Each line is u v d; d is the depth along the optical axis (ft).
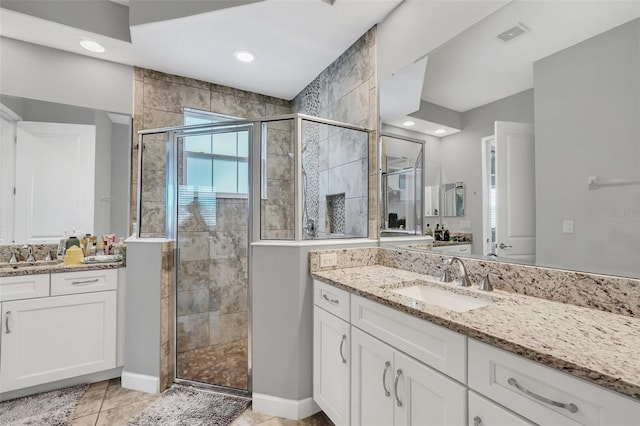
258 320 6.21
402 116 6.31
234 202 7.04
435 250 5.64
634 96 3.13
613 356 2.31
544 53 3.92
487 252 4.71
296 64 8.66
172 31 7.06
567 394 2.29
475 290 4.48
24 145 7.52
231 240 7.09
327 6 6.32
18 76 7.45
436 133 5.55
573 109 3.63
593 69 3.45
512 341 2.59
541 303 3.76
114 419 5.80
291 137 6.49
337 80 8.36
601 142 3.39
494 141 4.56
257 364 6.18
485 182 4.72
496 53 4.51
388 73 6.64
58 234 7.81
